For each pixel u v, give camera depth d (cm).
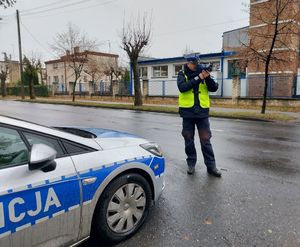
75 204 257
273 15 1403
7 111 1931
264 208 374
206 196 413
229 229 323
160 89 2830
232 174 511
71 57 3047
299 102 1770
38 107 2359
